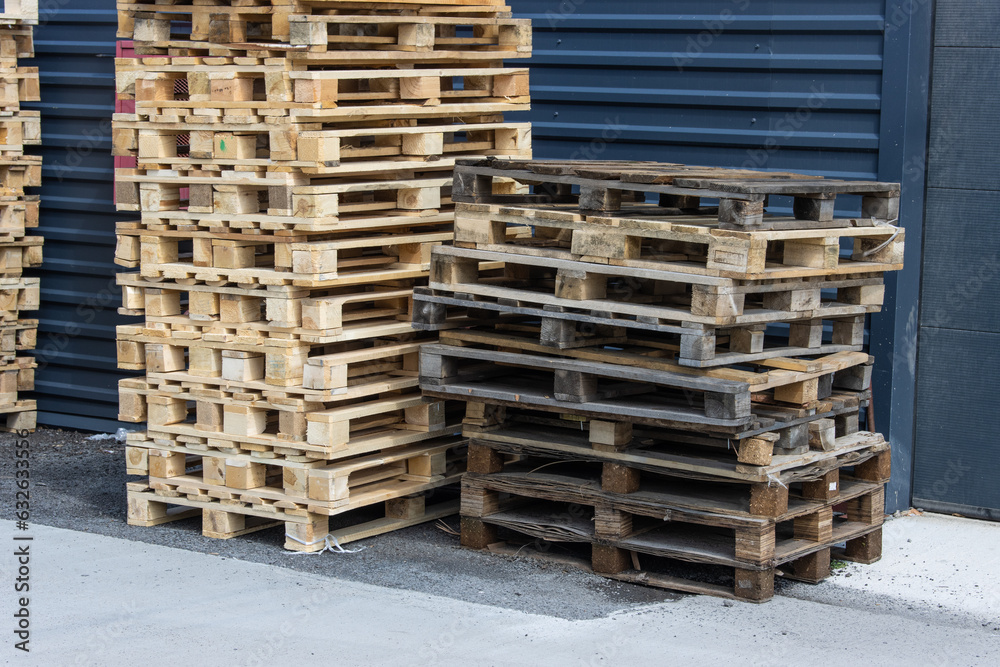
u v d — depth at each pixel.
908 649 5.02
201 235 6.27
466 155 6.88
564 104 7.75
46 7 9.29
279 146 5.91
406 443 6.57
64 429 9.56
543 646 4.97
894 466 6.93
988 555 6.34
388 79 6.34
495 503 6.33
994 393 6.78
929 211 6.85
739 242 5.07
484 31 6.91
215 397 6.36
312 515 6.21
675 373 5.45
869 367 6.03
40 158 8.99
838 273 5.58
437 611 5.38
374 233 6.46
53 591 5.60
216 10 6.09
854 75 6.77
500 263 7.05
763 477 5.36
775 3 6.95
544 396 5.84
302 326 6.05
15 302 9.05
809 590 5.80
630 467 5.77
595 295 5.63
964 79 6.66
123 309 6.62
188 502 6.54
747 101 7.09
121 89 6.41
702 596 5.62
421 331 6.71
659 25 7.33
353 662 4.79
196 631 5.11
